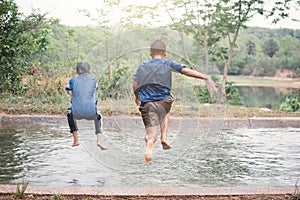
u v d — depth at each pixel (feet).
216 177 18.65
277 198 15.56
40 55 45.57
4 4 39.58
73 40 47.96
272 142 26.43
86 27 46.52
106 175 18.65
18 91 39.58
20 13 40.96
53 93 39.04
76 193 15.66
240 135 28.81
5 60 39.68
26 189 15.96
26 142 25.34
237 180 18.35
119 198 15.44
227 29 39.93
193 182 17.85
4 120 32.24
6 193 15.66
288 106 41.50
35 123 32.04
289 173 19.57
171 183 17.65
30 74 40.37
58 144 24.85
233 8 40.04
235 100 42.37
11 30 40.42
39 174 18.83
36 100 37.60
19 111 33.83
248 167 20.43
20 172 19.13
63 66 41.47
